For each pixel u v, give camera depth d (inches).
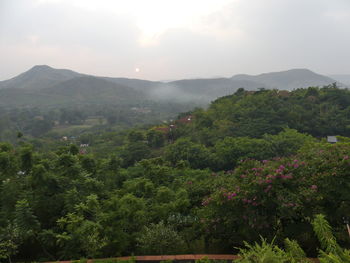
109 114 5674.2
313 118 1701.5
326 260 164.7
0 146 437.4
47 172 341.4
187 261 242.7
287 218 240.7
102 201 334.6
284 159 282.5
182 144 1306.6
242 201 239.9
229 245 281.4
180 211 332.8
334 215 233.0
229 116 1815.9
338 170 230.2
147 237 260.4
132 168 588.7
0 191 333.4
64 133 3828.7
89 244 248.4
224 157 1126.4
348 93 2055.9
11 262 279.9
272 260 157.3
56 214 320.5
